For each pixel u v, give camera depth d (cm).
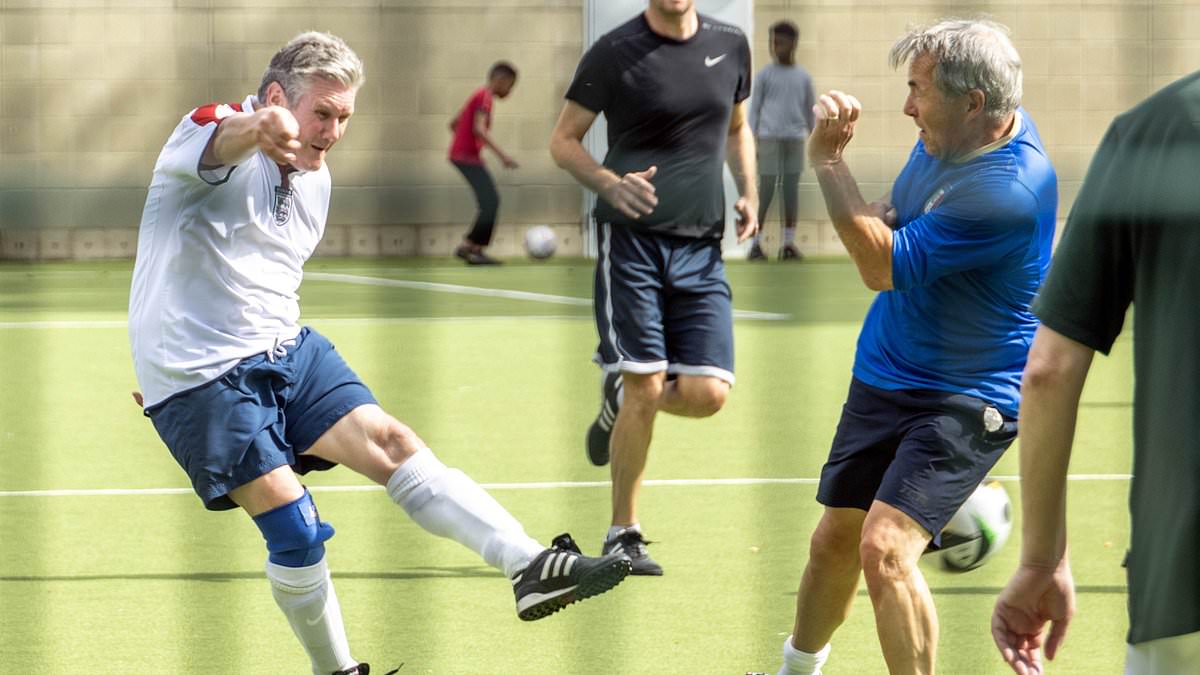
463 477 756
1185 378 455
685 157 1023
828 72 2675
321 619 757
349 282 3253
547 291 3058
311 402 760
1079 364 505
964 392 693
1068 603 554
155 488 1316
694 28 1021
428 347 2234
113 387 1906
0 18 2544
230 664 826
